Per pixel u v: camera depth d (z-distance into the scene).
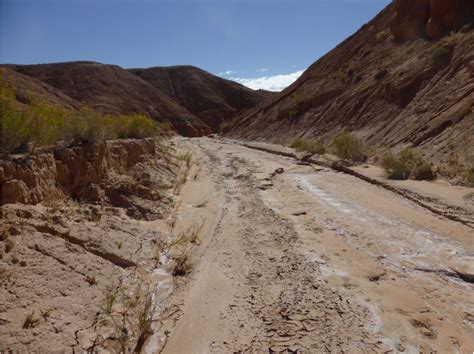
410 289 4.77
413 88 18.33
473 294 4.68
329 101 27.86
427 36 22.39
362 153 16.16
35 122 5.98
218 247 6.09
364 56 29.47
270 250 6.00
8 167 4.70
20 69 63.22
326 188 11.21
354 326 3.89
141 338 3.57
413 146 14.34
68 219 5.16
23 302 3.31
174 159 14.39
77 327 3.34
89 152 7.02
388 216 8.07
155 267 5.07
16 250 3.85
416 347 3.60
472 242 6.40
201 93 85.25
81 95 59.28
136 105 62.72
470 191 9.34
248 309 4.20
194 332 3.76
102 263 4.52
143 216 7.04
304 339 3.65
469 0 19.94
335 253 5.93
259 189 11.01
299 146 22.22
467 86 14.46
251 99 86.62
